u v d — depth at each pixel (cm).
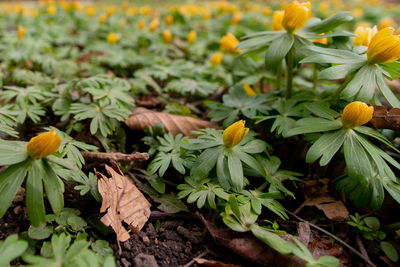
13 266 25
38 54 47
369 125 32
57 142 26
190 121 37
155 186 32
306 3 33
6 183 25
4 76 42
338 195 33
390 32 29
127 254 27
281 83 42
